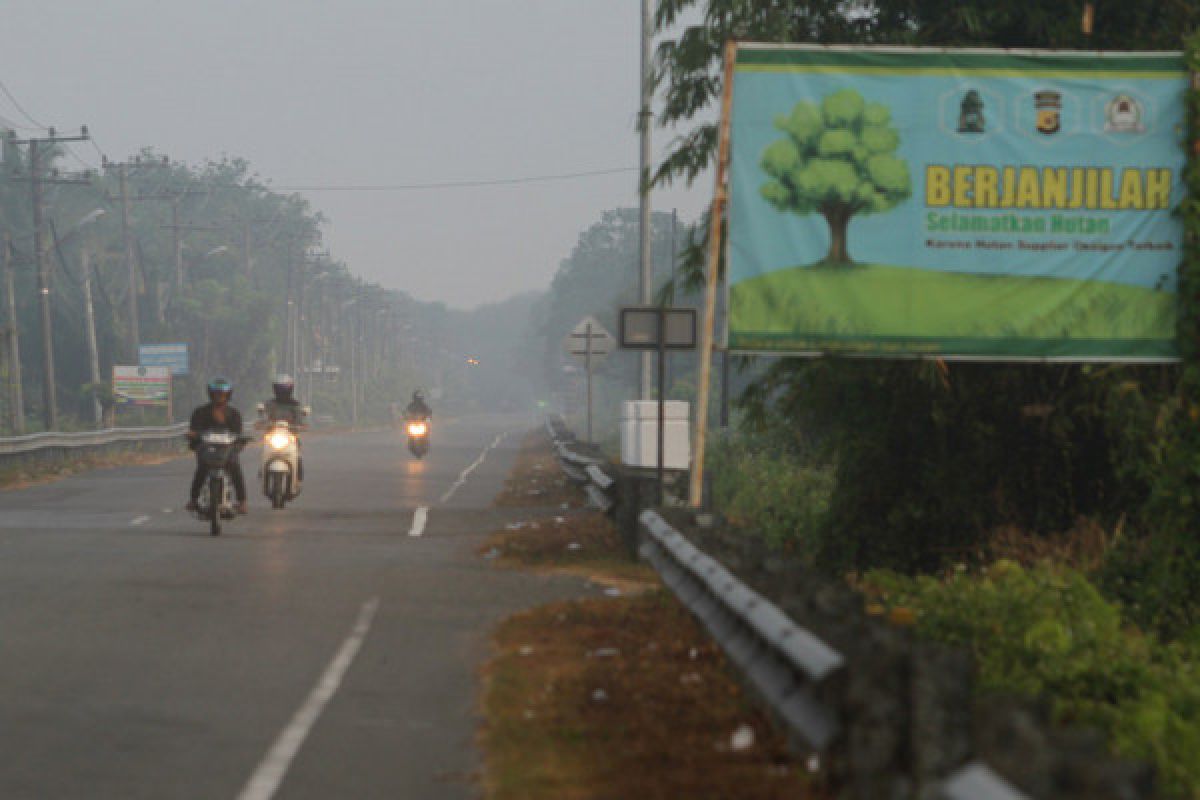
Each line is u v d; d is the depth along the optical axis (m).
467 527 44.44
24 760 15.56
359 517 48.06
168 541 38.72
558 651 22.52
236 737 16.86
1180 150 31.19
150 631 24.11
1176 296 31.27
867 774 11.83
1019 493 37.59
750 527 46.03
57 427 123.69
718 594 19.12
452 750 16.36
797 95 31.38
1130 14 36.28
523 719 17.73
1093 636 23.22
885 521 38.19
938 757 11.52
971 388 37.28
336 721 17.77
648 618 25.62
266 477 50.38
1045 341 31.33
